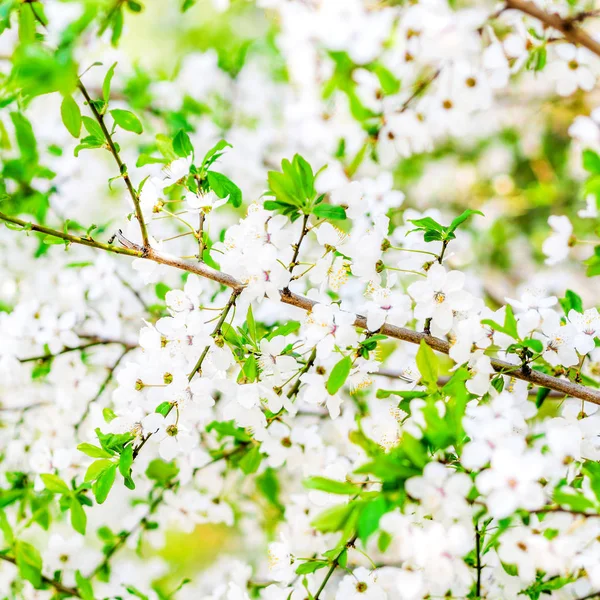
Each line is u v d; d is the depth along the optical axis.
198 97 1.02
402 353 0.92
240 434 0.87
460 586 0.81
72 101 0.77
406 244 0.86
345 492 0.76
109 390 0.94
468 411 0.79
